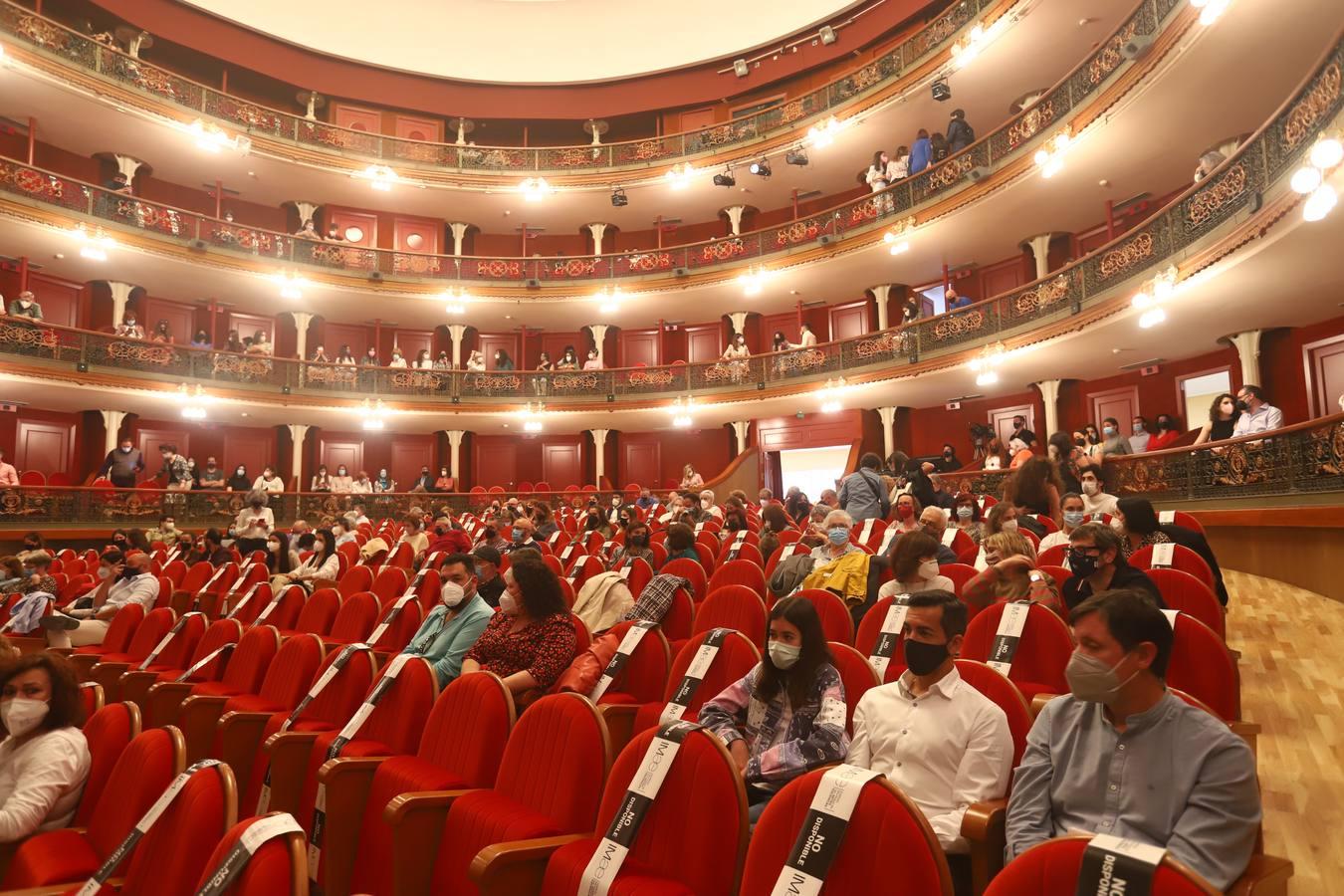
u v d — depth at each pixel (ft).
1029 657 11.77
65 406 58.08
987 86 52.85
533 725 9.23
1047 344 43.93
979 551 19.60
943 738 8.41
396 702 11.99
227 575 29.37
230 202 68.90
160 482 56.85
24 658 10.46
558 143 77.56
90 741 10.92
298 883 6.06
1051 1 44.32
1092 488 23.95
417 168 68.90
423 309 71.41
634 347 76.54
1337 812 10.12
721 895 6.91
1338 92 22.94
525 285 70.18
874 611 13.74
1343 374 36.83
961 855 7.89
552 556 26.91
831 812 5.94
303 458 69.36
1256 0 29.91
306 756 12.30
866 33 63.52
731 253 65.67
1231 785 6.48
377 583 23.39
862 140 60.34
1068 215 50.19
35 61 51.01
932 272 61.05
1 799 10.00
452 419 70.28
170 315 65.67
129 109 55.42
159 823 7.89
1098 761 7.11
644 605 16.33
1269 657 16.84
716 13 72.43
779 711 9.87
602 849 7.26
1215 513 29.48
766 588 18.67
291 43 68.49
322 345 71.82
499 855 7.53
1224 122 38.75
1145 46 34.71
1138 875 4.48
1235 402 31.48
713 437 72.64
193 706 14.97
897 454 40.50
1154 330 40.11
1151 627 6.92
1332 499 23.67
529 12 76.38
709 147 66.95
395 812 8.87
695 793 7.31
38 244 54.19
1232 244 30.30
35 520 48.21
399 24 73.72
